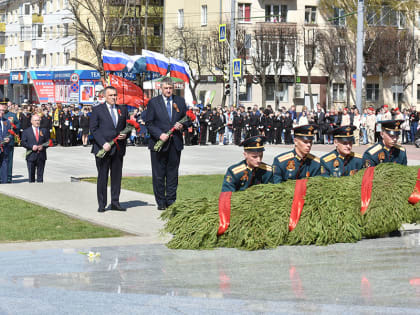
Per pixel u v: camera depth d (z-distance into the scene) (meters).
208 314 5.46
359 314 5.46
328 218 8.33
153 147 11.55
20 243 8.59
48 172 20.91
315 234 8.24
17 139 17.47
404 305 5.71
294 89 59.41
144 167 22.25
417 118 36.88
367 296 5.98
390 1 60.28
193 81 55.03
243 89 41.97
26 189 14.49
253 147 8.38
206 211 8.15
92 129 11.42
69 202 12.55
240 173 8.50
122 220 10.54
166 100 11.56
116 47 66.19
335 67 59.41
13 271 6.94
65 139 35.91
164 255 7.73
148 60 36.97
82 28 57.44
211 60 55.47
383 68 59.16
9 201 12.76
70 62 70.31
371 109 36.09
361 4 36.34
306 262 7.36
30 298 5.92
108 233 9.45
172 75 37.66
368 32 59.03
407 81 63.41
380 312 5.52
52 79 57.72
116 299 5.89
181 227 8.13
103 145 11.27
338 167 9.30
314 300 5.86
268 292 6.12
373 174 8.77
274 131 37.50
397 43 58.94
